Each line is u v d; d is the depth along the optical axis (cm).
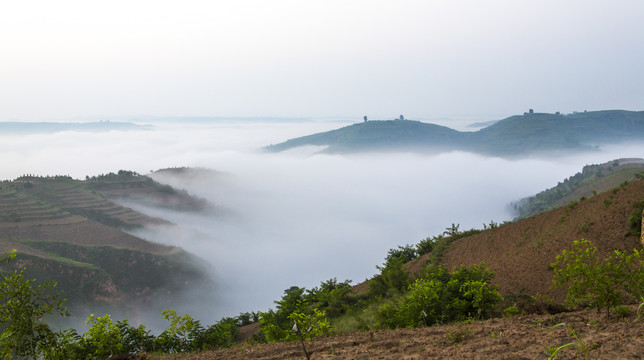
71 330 768
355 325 1669
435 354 584
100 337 969
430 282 1230
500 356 516
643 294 681
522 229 3503
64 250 15600
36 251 14300
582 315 729
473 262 3431
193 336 1230
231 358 752
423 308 1129
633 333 533
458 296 1180
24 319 598
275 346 838
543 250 2628
